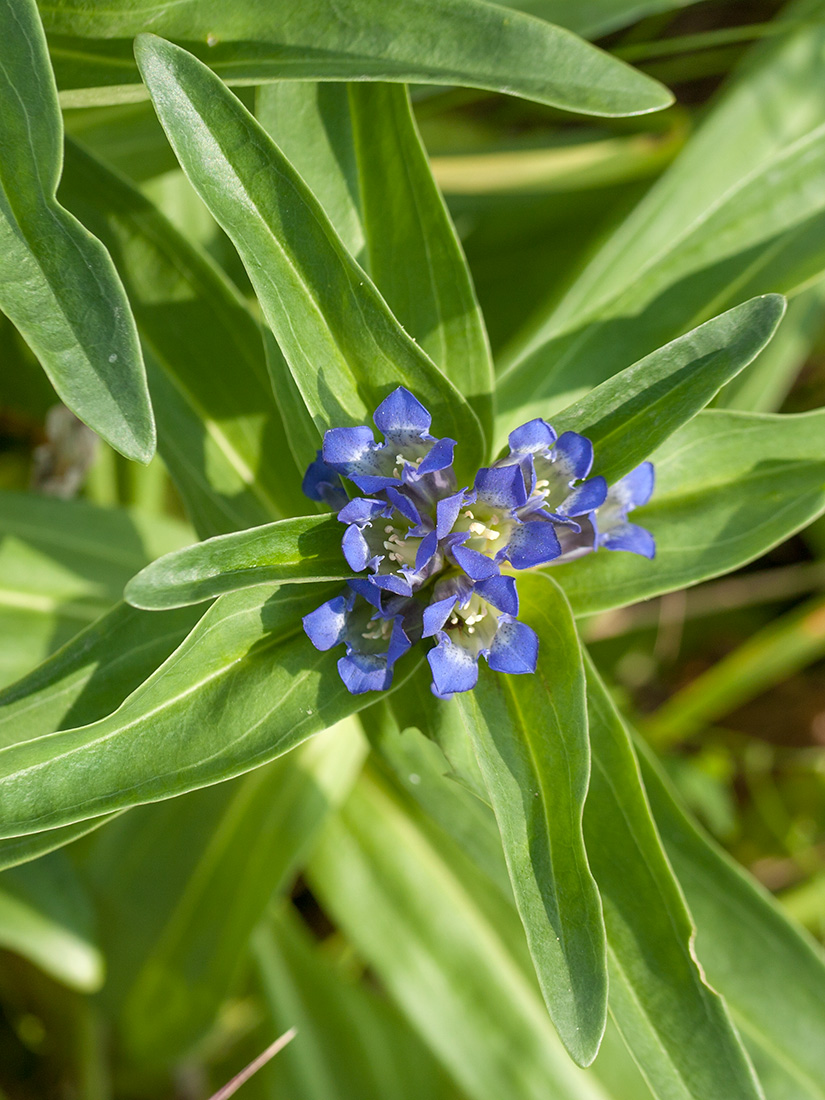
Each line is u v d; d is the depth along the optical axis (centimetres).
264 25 43
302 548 41
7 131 41
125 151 49
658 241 53
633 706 64
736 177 54
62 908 50
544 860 41
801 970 47
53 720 42
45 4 43
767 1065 47
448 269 44
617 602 44
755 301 41
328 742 51
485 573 41
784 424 44
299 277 42
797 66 56
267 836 50
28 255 40
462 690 41
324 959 52
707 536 44
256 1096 51
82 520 51
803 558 65
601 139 62
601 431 42
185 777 41
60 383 40
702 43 53
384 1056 51
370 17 43
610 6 52
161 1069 51
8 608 50
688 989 43
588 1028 40
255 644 42
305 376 42
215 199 41
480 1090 49
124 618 43
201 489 46
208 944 50
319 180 44
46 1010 52
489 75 43
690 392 42
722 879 47
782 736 64
